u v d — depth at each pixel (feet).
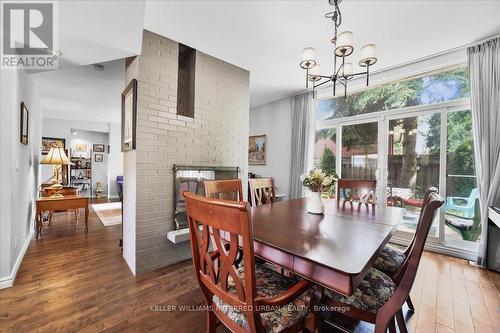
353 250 3.43
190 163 9.03
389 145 11.46
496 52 7.99
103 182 25.63
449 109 9.71
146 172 7.76
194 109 9.20
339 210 6.59
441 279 7.33
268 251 3.73
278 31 7.91
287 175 15.69
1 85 6.51
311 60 6.32
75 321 5.17
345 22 7.33
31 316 5.30
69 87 13.34
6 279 6.50
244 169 11.21
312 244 3.66
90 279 7.09
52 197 11.48
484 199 8.16
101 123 23.68
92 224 13.47
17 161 7.38
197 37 8.24
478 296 6.38
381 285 3.94
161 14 6.97
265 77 12.12
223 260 3.04
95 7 5.37
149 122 7.80
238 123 10.93
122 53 7.59
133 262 7.59
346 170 13.10
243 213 2.46
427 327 5.16
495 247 7.93
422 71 10.14
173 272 7.70
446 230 9.91
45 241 10.46
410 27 7.57
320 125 14.29
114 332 4.87
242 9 6.80
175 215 8.46
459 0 6.33
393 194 11.32
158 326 5.08
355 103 12.83
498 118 7.92
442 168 9.84
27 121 9.20
